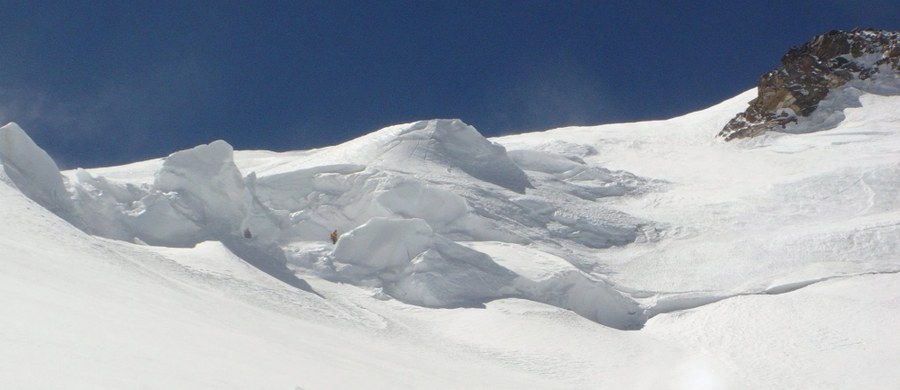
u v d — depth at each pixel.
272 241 60.44
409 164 80.19
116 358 17.69
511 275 57.25
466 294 54.75
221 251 51.12
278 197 67.69
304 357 27.73
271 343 29.00
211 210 60.50
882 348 44.50
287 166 83.00
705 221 76.44
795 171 94.81
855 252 64.06
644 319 55.91
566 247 68.94
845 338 46.25
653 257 67.88
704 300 56.97
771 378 41.69
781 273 61.72
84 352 17.36
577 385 40.56
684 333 50.69
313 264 57.91
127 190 59.50
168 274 42.56
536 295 56.28
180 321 26.89
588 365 44.09
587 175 90.06
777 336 47.50
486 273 56.94
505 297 55.38
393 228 59.03
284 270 56.28
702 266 64.94
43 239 35.53
